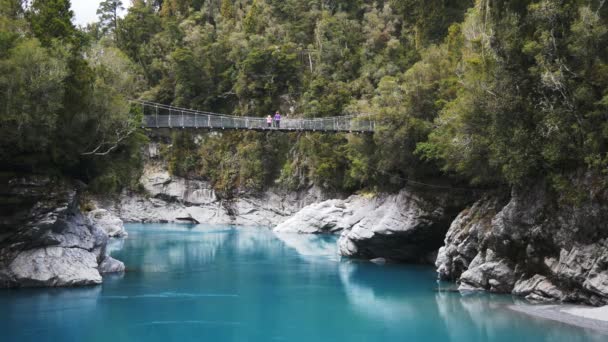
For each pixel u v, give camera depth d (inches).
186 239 2608.3
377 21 3981.3
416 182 1705.2
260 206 3678.6
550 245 1107.9
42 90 1184.2
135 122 1502.2
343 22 4045.3
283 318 1083.3
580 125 1013.2
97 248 1481.3
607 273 985.5
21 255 1272.1
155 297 1259.2
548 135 1031.6
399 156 1710.1
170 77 4252.0
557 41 1040.2
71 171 1428.4
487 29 1174.3
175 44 4402.1
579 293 1058.1
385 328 1002.1
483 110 1174.3
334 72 3759.8
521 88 1099.3
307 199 3464.6
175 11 5073.8
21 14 1389.0
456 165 1398.9
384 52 3575.3
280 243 2453.2
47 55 1220.5
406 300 1236.5
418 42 2778.1
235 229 3250.5
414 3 2898.6
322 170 3174.2
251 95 3971.5
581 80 1027.9
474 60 1229.7
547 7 1035.3
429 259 1790.1
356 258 1926.7
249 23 4500.5
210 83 4128.9
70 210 1412.4
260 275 1578.5
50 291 1262.3
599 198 984.9
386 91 1830.7
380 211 1845.5
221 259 1915.6
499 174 1269.7
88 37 1542.8
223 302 1224.8
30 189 1248.8
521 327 951.6
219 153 3887.8
